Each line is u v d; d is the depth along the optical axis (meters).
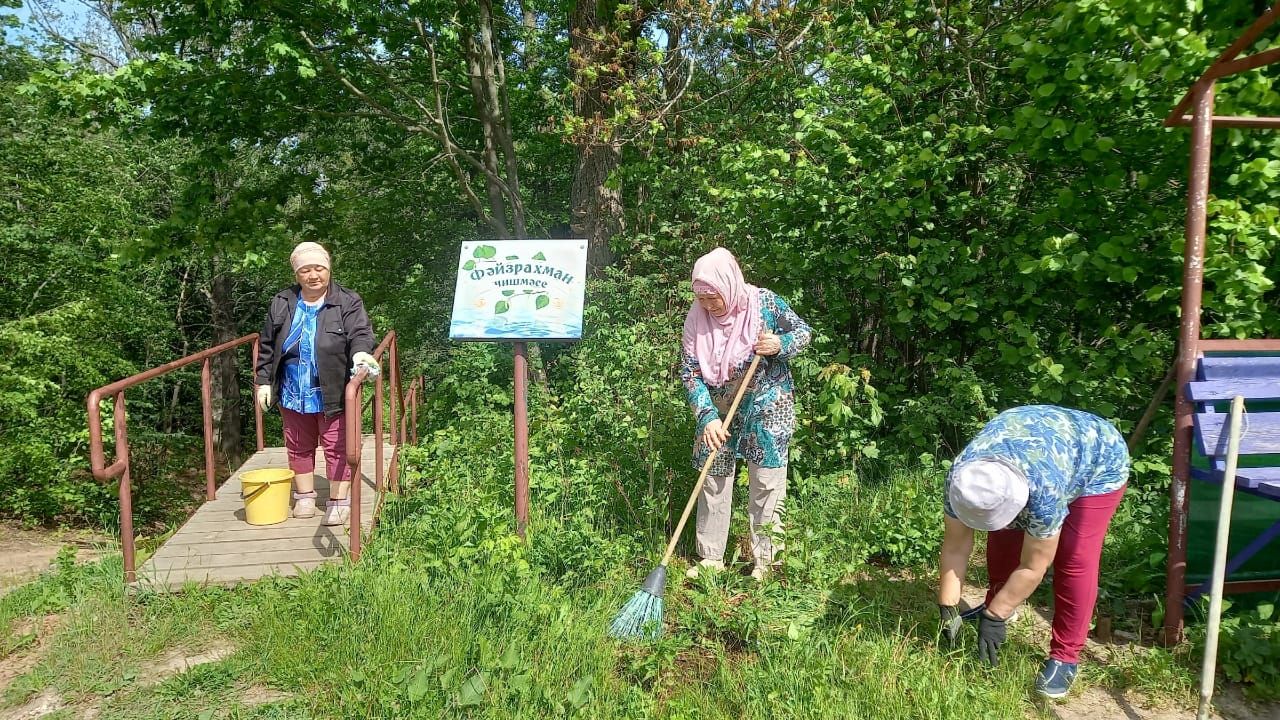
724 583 3.99
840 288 6.35
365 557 3.94
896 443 5.97
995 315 5.71
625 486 4.96
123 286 12.33
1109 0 4.00
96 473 3.48
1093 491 2.91
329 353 4.41
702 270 3.69
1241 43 3.16
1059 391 4.95
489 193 10.16
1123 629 3.62
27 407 9.54
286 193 9.83
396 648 3.15
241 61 8.25
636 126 8.09
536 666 3.04
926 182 5.62
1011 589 3.02
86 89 7.44
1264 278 3.80
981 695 2.97
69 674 3.14
